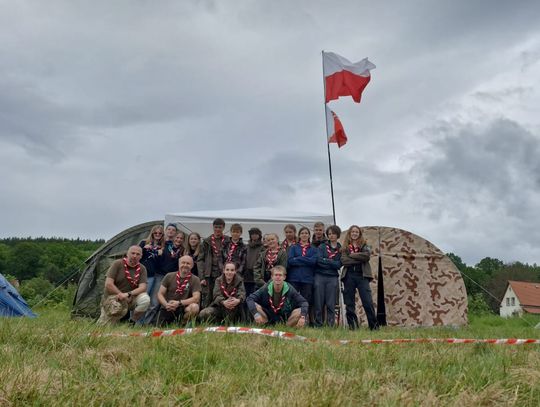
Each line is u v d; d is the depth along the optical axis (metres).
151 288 11.09
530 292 62.91
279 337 6.19
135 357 4.73
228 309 9.92
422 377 4.22
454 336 8.51
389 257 14.23
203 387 3.83
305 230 11.47
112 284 9.71
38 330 5.57
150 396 3.61
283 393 3.65
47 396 3.45
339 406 3.40
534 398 3.73
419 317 13.92
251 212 14.05
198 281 10.05
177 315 9.81
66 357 4.61
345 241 11.68
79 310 13.12
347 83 14.57
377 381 4.15
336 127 14.33
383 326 13.05
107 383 3.78
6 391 3.41
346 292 11.62
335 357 4.91
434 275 14.20
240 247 11.29
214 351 4.96
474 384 4.05
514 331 10.78
